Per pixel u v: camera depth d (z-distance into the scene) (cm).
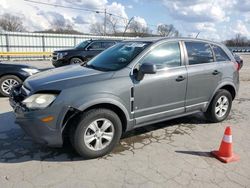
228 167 360
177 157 384
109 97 367
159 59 429
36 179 320
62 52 1284
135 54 414
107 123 375
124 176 331
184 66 457
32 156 376
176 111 456
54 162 361
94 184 312
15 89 421
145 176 332
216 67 504
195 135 470
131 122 402
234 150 414
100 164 359
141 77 392
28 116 342
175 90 442
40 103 341
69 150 396
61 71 421
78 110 347
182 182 321
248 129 512
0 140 427
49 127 342
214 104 516
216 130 499
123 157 380
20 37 2531
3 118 534
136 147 414
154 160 374
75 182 316
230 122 549
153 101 418
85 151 364
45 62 2106
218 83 511
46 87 352
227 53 543
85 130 358
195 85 471
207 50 504
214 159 381
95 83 364
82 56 1286
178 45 458
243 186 318
